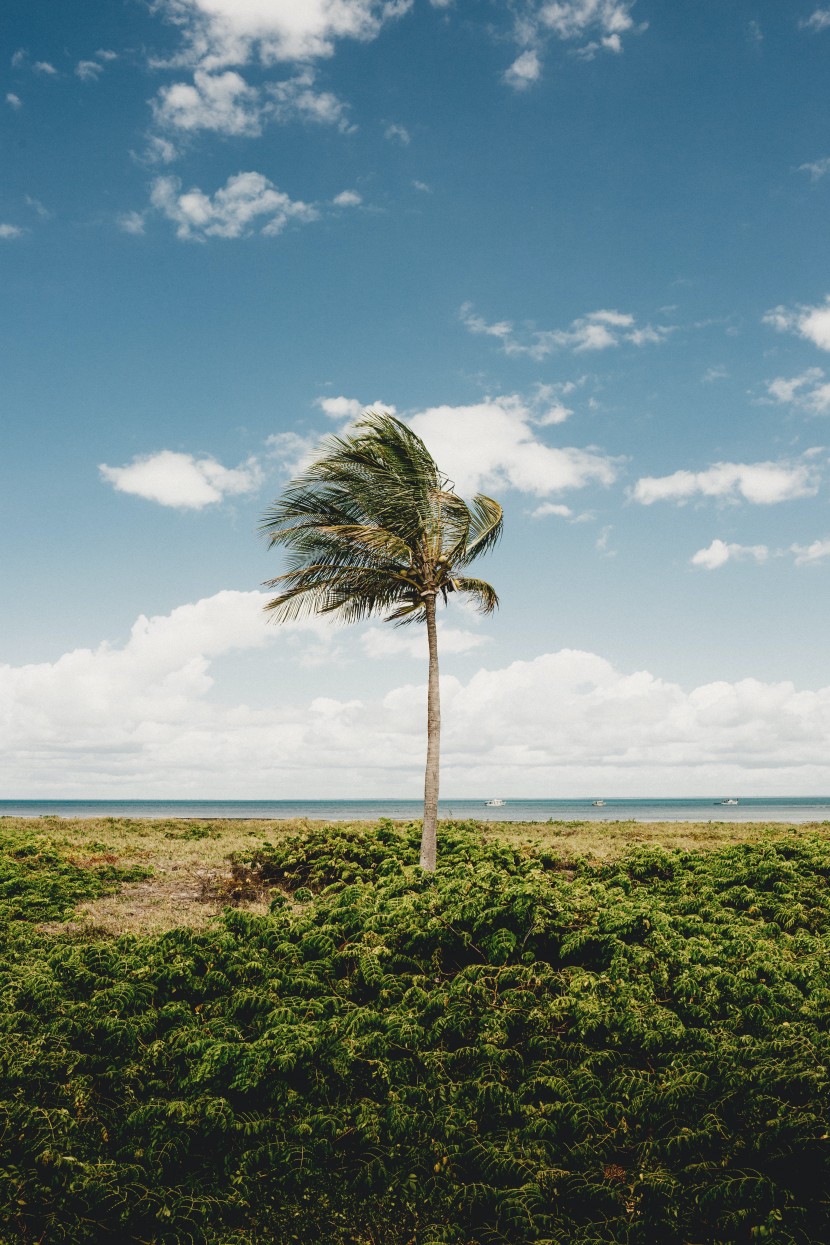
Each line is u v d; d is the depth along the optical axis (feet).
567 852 68.28
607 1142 20.54
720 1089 21.72
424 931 33.01
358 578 59.98
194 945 31.89
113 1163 19.11
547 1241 16.56
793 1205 17.10
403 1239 17.76
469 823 115.24
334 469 57.11
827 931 38.01
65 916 43.50
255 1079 22.15
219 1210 18.13
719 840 90.17
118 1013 26.03
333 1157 20.51
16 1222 17.07
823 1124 18.83
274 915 38.40
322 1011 26.61
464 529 59.47
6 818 119.85
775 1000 27.84
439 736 56.34
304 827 107.04
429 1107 21.90
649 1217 17.43
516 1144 20.31
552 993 28.30
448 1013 26.53
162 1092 22.41
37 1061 22.68
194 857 71.41
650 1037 24.71
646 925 33.40
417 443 57.26
